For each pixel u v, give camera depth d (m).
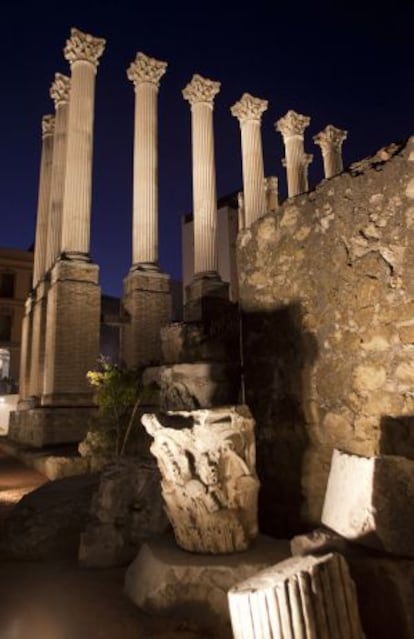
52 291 21.05
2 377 41.97
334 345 4.18
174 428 4.13
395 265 3.81
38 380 22.89
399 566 2.81
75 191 22.09
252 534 4.13
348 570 2.88
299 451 4.37
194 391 5.93
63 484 7.28
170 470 4.15
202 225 25.73
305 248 4.54
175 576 3.74
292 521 4.36
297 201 4.68
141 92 25.95
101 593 4.29
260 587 2.86
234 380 5.82
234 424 4.12
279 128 31.86
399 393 3.68
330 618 2.71
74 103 23.36
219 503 4.01
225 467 4.08
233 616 2.97
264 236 5.00
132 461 5.97
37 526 5.96
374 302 3.91
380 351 3.83
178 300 40.12
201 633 3.43
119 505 5.48
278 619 2.74
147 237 23.84
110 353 42.97
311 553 3.25
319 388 4.26
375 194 4.01
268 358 4.80
